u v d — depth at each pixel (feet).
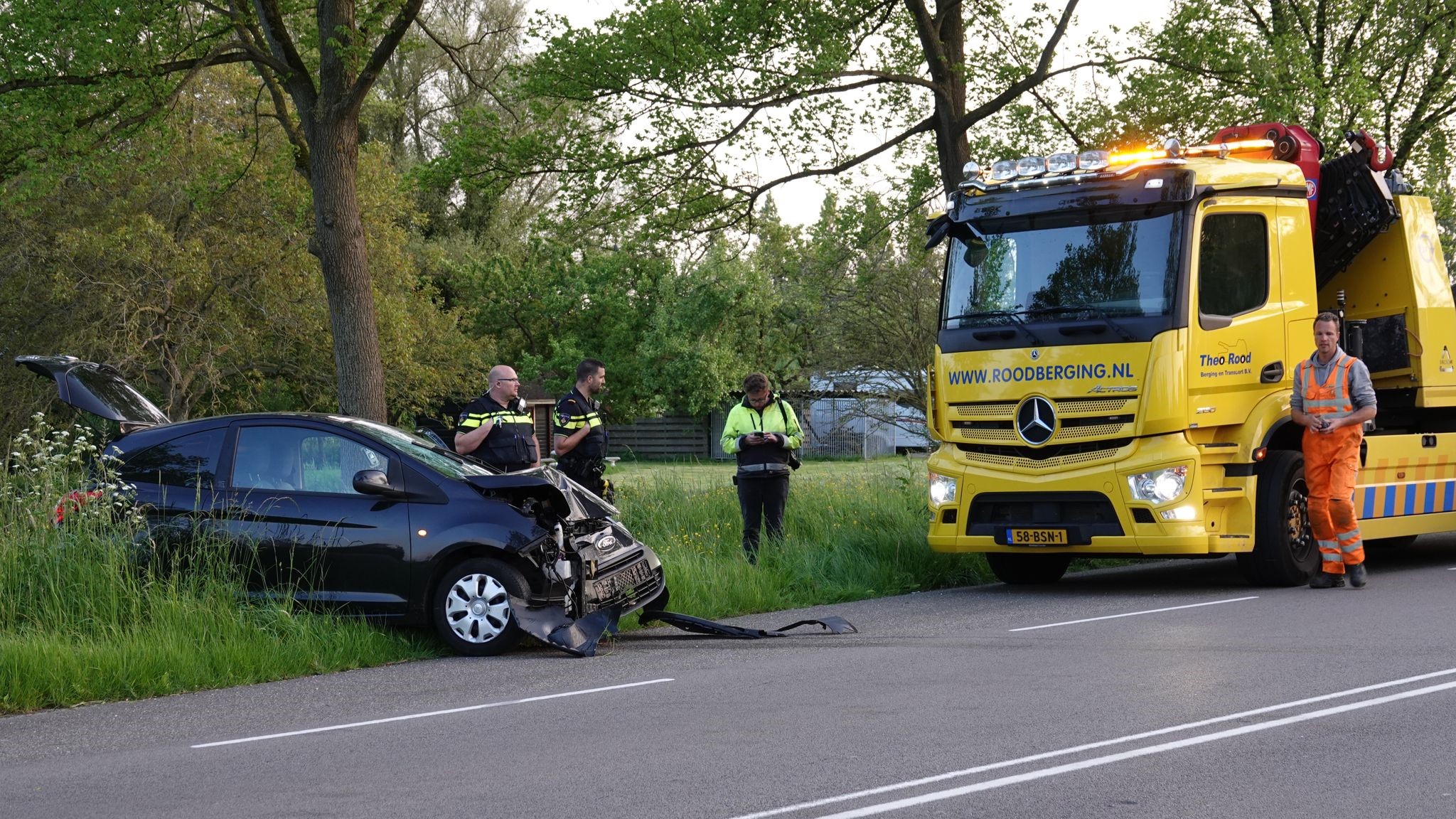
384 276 107.65
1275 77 55.21
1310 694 20.77
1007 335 34.37
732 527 44.57
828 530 42.96
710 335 150.61
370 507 28.50
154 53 54.19
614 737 19.42
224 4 58.08
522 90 60.80
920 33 57.47
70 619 27.14
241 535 28.48
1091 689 21.70
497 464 34.81
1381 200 38.42
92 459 30.09
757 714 20.61
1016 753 17.61
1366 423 36.09
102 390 32.63
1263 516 34.37
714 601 33.86
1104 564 43.88
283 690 24.59
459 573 28.02
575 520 29.58
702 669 25.31
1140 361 32.65
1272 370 34.68
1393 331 39.68
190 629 26.81
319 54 59.88
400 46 57.31
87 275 95.30
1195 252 33.14
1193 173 33.30
